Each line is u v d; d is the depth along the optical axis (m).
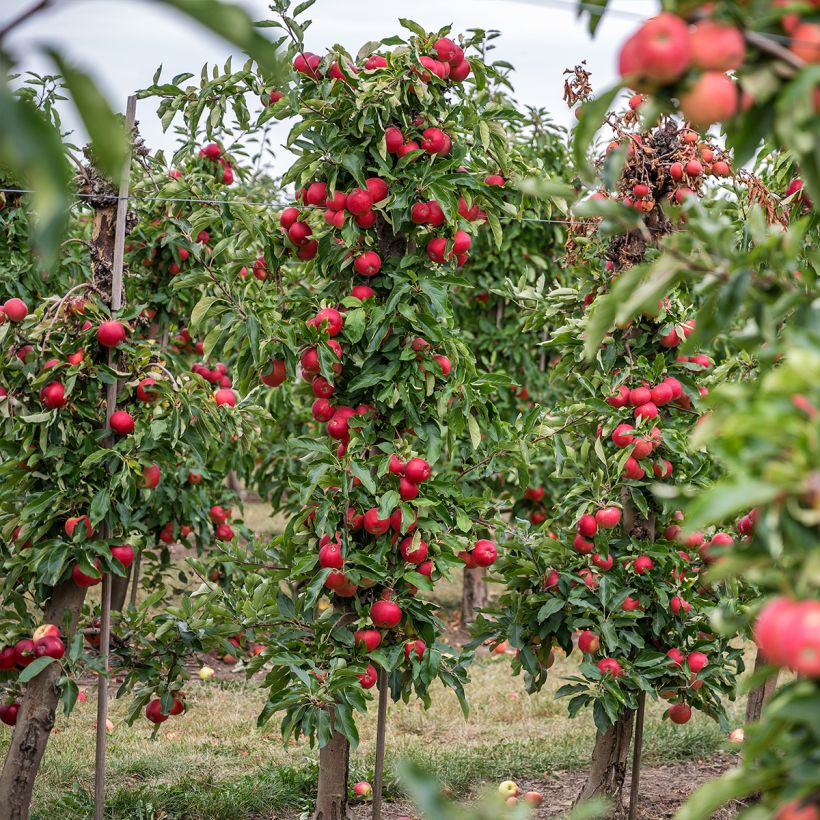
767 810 1.50
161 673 4.30
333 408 4.22
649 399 4.44
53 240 0.95
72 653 3.77
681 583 4.50
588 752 5.92
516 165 4.55
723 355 6.32
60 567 3.69
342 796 4.22
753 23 1.60
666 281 1.86
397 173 4.02
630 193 4.39
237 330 3.98
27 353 3.98
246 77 4.05
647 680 4.39
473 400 4.16
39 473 3.93
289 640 4.04
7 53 1.02
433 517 4.11
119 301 4.08
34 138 0.96
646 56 1.56
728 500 1.33
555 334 4.64
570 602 4.29
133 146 4.12
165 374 4.05
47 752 5.60
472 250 8.19
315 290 4.55
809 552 1.44
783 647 1.35
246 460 6.63
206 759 5.63
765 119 1.69
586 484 4.57
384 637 4.13
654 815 5.02
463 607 9.09
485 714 6.73
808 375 1.41
